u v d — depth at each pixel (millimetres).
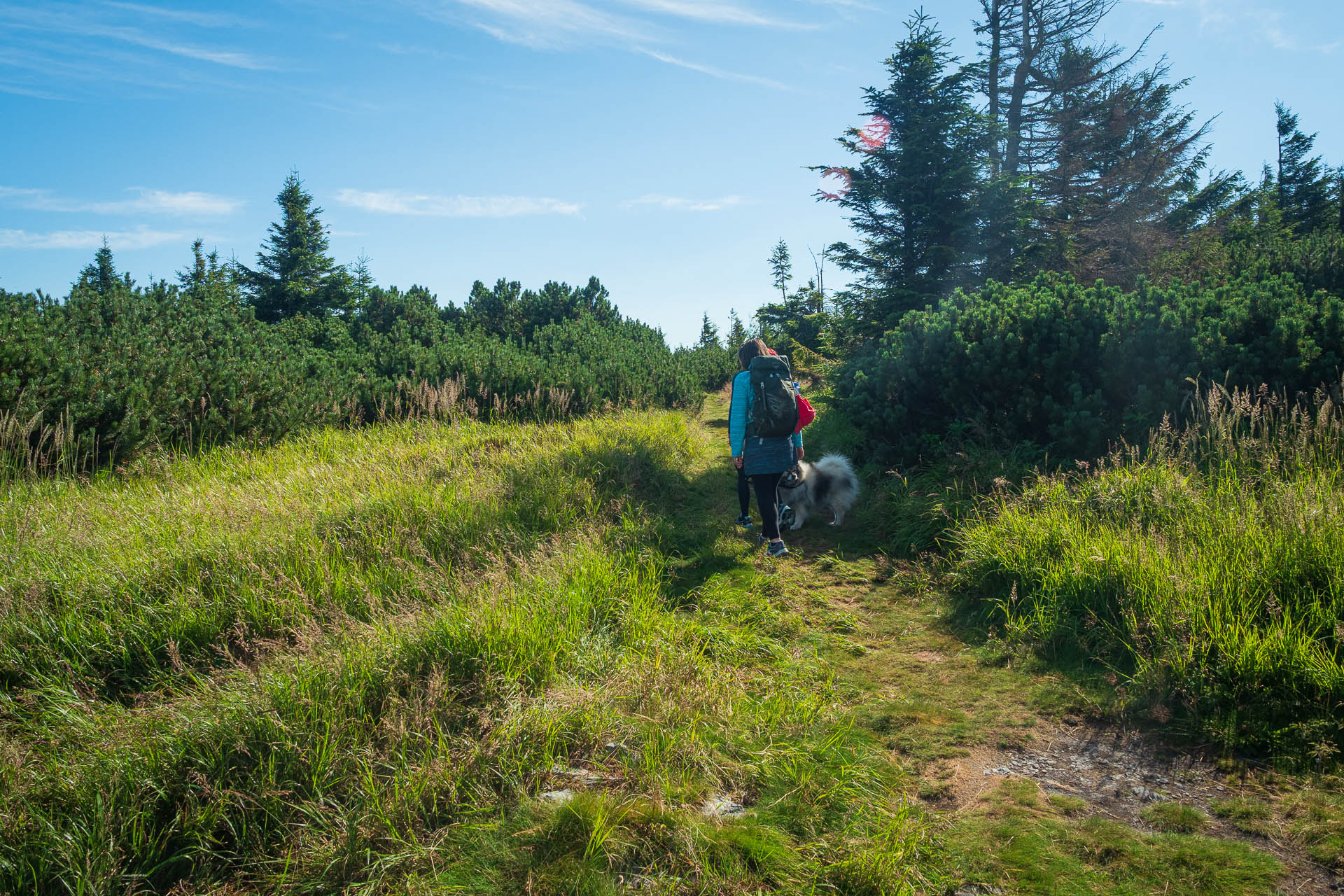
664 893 2250
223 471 7422
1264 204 19438
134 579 4266
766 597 4992
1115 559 4281
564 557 4809
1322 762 2848
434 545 5141
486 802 2689
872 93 15289
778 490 6020
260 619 4051
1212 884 2273
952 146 14727
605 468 7355
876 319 15258
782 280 46750
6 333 7594
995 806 2732
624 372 13672
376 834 2508
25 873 2297
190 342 10141
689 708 3219
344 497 6000
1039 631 4152
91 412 7242
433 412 10008
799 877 2316
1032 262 14812
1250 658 3312
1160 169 21062
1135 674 3551
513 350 15133
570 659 3705
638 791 2719
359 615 4117
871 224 15695
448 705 3162
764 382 5559
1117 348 6496
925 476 6898
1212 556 4098
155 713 3111
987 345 7066
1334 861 2342
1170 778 2895
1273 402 5664
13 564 4438
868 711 3516
